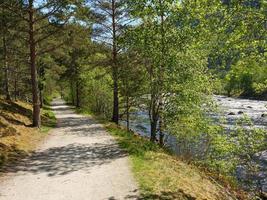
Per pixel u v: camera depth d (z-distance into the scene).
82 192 10.01
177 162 14.55
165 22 16.00
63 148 16.89
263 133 15.67
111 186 10.53
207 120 19.31
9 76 43.03
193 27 11.27
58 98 120.81
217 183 13.75
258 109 60.62
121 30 29.25
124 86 29.33
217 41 10.18
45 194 9.86
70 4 22.11
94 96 49.28
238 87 76.50
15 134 18.50
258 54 9.79
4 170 12.37
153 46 16.91
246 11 9.13
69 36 23.84
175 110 18.98
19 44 33.81
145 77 24.27
